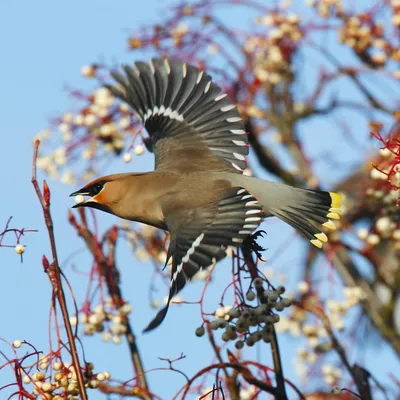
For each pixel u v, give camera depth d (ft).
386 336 48.91
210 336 34.94
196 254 32.78
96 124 49.06
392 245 49.78
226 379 34.91
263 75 53.36
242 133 40.19
